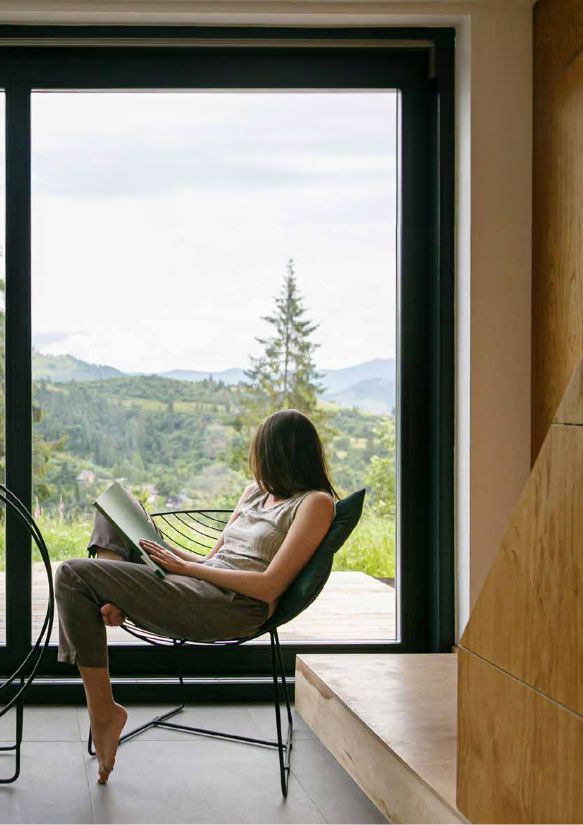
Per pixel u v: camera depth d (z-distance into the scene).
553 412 3.00
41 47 3.24
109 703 2.40
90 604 2.37
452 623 3.26
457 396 3.27
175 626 2.41
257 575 2.44
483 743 1.70
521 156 3.16
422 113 3.35
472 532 3.15
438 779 1.95
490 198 3.16
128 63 3.28
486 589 1.71
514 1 3.14
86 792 2.36
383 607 3.38
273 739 2.80
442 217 3.27
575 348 2.84
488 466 3.15
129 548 2.62
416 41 3.24
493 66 3.15
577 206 2.82
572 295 2.86
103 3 3.09
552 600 1.49
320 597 3.36
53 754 2.65
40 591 3.27
